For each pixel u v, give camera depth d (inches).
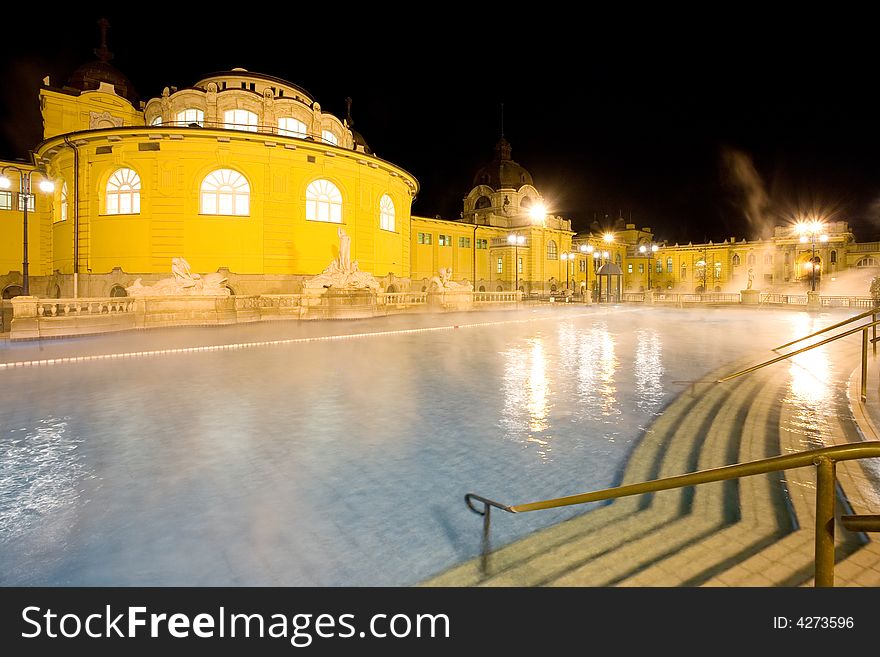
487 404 293.6
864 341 270.4
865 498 140.4
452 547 128.4
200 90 1170.0
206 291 821.2
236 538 135.2
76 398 306.5
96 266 1087.6
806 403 277.0
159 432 236.5
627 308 1674.5
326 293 949.2
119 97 1346.0
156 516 148.7
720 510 140.6
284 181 1139.3
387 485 172.2
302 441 222.8
